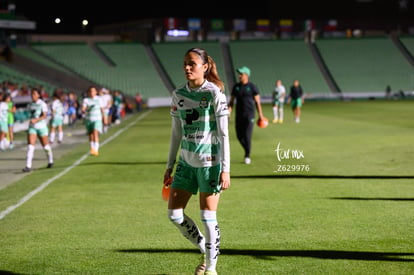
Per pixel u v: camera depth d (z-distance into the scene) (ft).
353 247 27.04
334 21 295.89
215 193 22.40
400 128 98.53
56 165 62.44
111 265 25.21
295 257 25.72
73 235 30.53
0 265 25.53
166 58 273.54
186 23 287.07
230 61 278.26
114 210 36.83
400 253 25.93
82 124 144.36
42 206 38.73
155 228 31.78
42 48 260.83
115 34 313.94
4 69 196.95
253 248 27.32
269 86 263.49
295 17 298.56
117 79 251.39
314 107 189.88
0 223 33.83
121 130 115.24
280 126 110.22
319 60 284.61
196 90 22.02
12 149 83.51
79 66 255.09
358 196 39.73
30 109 59.31
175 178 23.02
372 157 61.00
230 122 134.51
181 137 23.86
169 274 23.94
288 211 35.32
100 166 59.98
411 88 265.95
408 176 47.93
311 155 64.03
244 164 58.18
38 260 26.16
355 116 137.18
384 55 288.10
